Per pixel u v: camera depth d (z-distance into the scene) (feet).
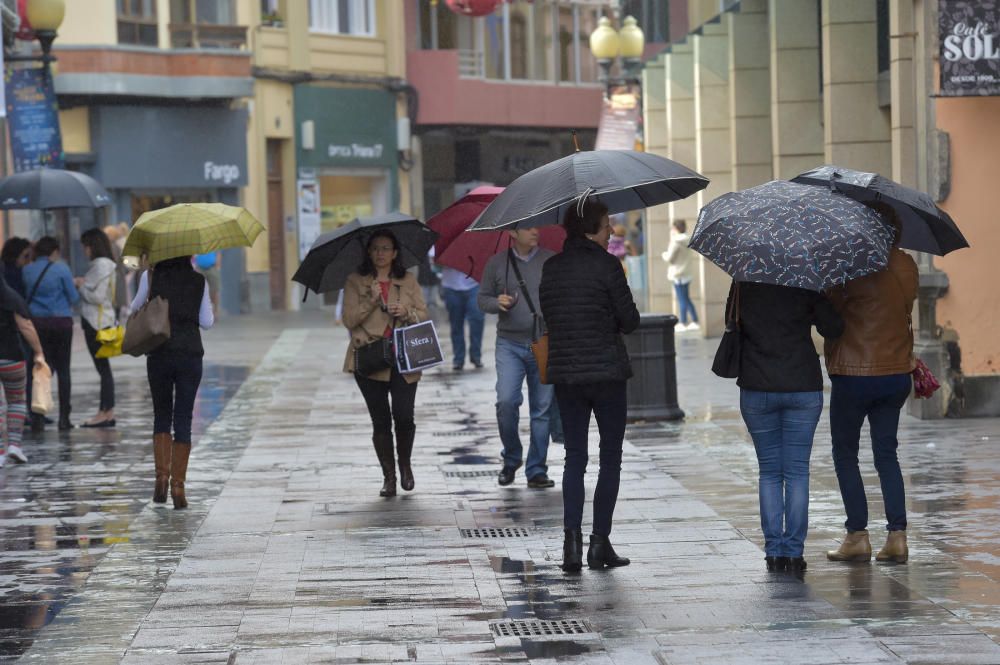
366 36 268.21
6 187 100.32
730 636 42.55
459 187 295.69
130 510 67.05
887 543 52.01
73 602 49.55
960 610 44.86
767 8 146.00
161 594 50.03
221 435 92.79
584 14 307.17
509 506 65.31
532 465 69.87
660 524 59.72
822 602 46.19
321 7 261.65
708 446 81.00
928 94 87.92
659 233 179.42
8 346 82.38
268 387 122.21
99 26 223.30
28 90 132.16
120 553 57.36
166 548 58.13
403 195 275.39
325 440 89.04
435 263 71.82
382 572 52.44
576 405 52.31
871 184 50.90
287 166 256.73
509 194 54.80
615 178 53.36
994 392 88.94
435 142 290.97
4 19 135.54
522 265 68.03
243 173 242.78
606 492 52.31
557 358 51.93
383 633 44.04
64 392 97.45
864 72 118.42
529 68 295.28
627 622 44.62
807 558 52.95
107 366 99.09
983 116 87.56
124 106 229.45
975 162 87.76
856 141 118.93
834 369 51.24
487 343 162.81
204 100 237.04
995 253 88.17
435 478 73.61
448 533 59.47
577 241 52.60
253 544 58.18
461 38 284.00
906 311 51.01
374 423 68.74
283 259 257.34
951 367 88.84
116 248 106.22
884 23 117.39
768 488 51.08
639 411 91.56
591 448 81.25
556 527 60.18
